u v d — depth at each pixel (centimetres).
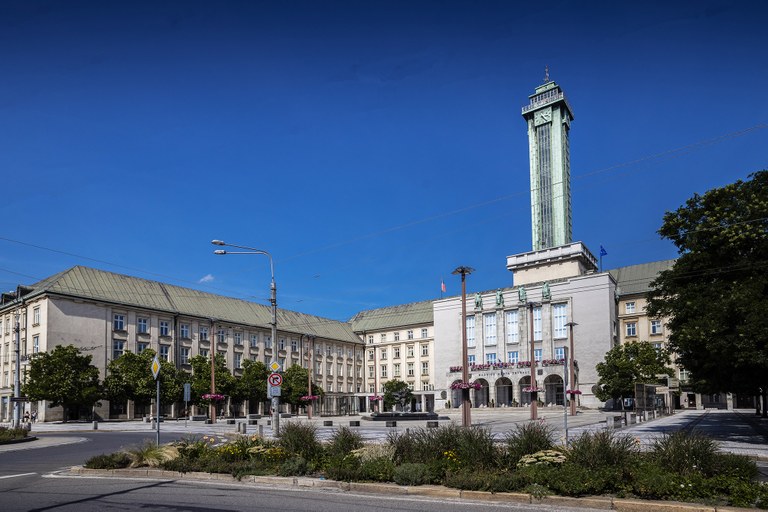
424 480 1341
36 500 1240
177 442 1902
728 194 2986
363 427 4609
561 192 10394
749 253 2798
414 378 10656
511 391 9138
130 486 1433
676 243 3184
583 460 1283
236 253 3153
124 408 6719
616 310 9019
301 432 1773
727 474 1184
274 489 1380
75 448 2780
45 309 6294
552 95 10800
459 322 9756
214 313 8388
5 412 6706
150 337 7319
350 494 1302
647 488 1137
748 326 2452
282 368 9338
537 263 9538
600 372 7475
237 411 8131
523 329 8994
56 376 5741
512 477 1245
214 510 1115
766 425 4081
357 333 11550
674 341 2998
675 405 9638
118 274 7469
